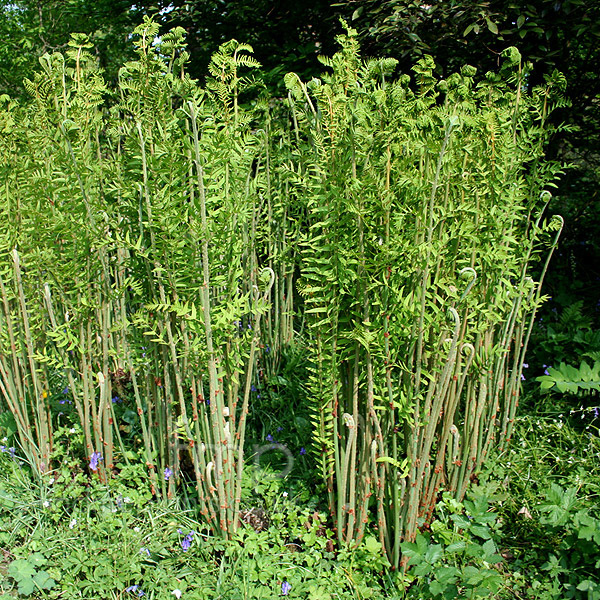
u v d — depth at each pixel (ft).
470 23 11.91
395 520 6.12
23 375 7.73
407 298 5.75
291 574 6.20
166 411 6.88
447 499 7.02
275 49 16.02
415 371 6.27
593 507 6.94
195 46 16.76
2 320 7.63
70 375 7.14
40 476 7.58
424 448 6.09
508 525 7.18
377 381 6.09
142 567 6.39
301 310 11.35
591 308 12.39
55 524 7.06
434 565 6.19
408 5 12.07
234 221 6.40
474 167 6.97
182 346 6.52
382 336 5.81
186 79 6.06
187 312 5.87
